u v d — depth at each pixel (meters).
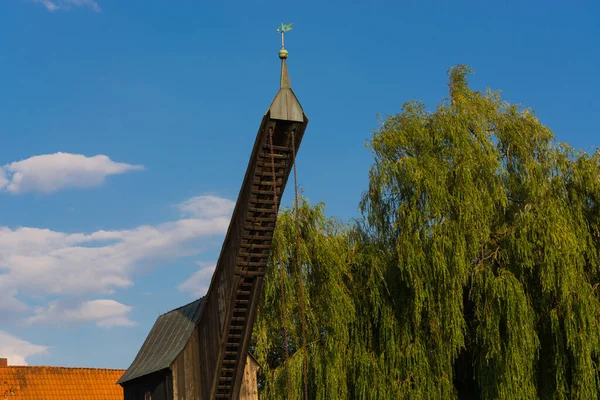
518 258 26.17
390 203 28.86
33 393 39.16
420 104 30.12
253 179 19.56
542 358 26.27
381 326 28.25
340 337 28.33
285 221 30.03
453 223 26.77
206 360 24.05
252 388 27.27
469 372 28.97
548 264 25.39
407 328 27.83
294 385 28.06
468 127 28.84
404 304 28.23
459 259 26.12
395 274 28.67
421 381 26.86
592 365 24.61
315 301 29.67
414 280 26.88
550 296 26.11
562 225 25.95
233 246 21.41
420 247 27.12
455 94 29.89
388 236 29.17
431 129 28.91
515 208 28.00
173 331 28.53
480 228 26.67
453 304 26.30
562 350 25.34
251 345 30.39
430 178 27.27
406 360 27.25
